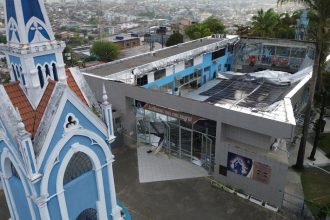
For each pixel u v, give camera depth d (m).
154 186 25.06
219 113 23.58
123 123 31.02
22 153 12.92
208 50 47.12
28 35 13.66
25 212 16.45
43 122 13.63
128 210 22.27
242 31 62.34
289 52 49.38
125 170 27.25
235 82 40.41
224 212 22.09
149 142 31.52
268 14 59.78
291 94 27.41
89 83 32.50
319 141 31.94
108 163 16.92
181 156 29.06
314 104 30.95
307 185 25.52
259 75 40.47
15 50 13.70
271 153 22.84
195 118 25.72
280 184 22.27
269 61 51.75
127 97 29.84
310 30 25.00
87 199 16.67
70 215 15.88
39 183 13.80
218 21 73.69
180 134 28.03
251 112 22.55
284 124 20.56
